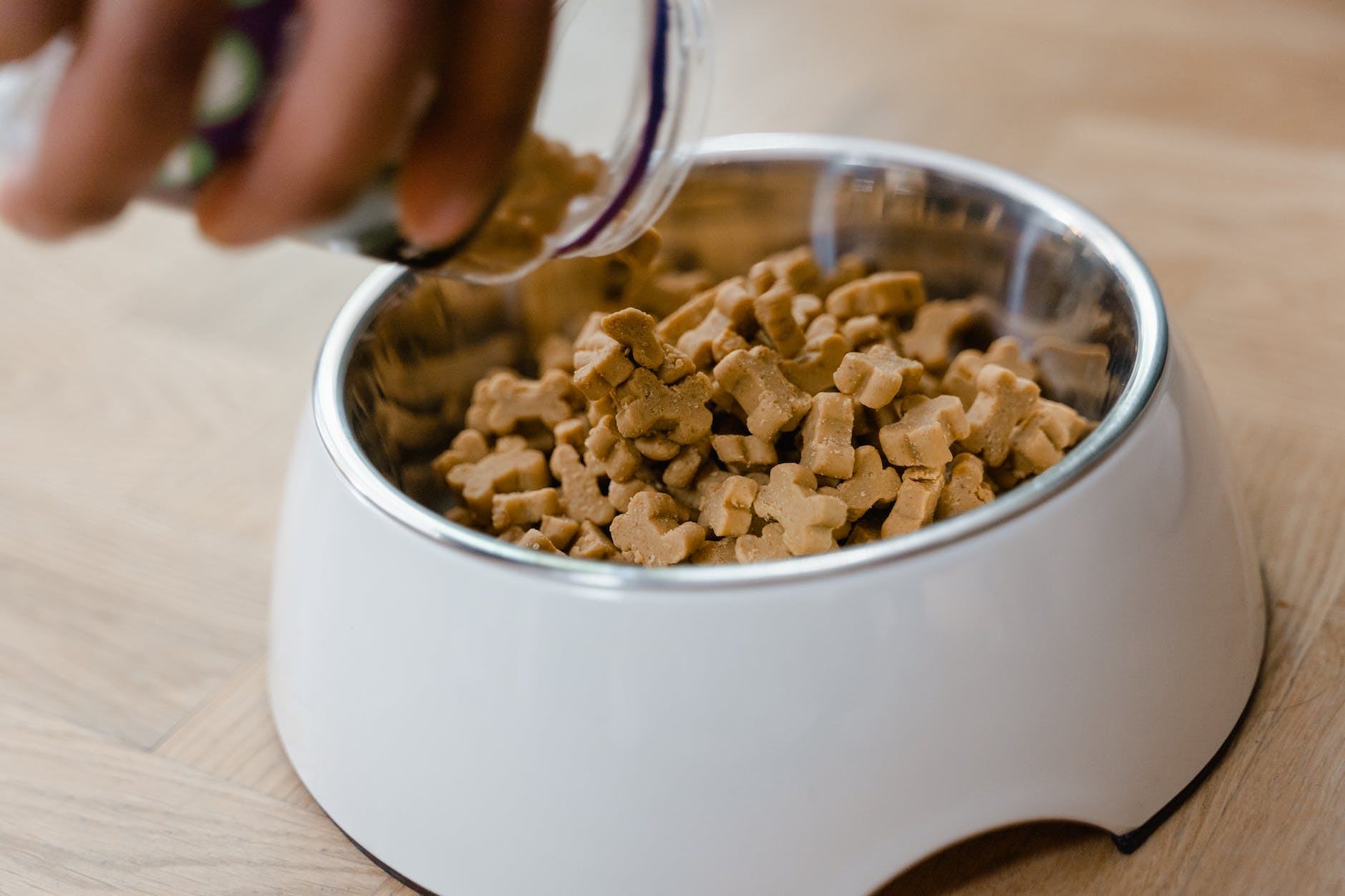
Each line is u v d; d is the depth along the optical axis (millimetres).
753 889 370
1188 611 384
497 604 366
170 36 301
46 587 460
